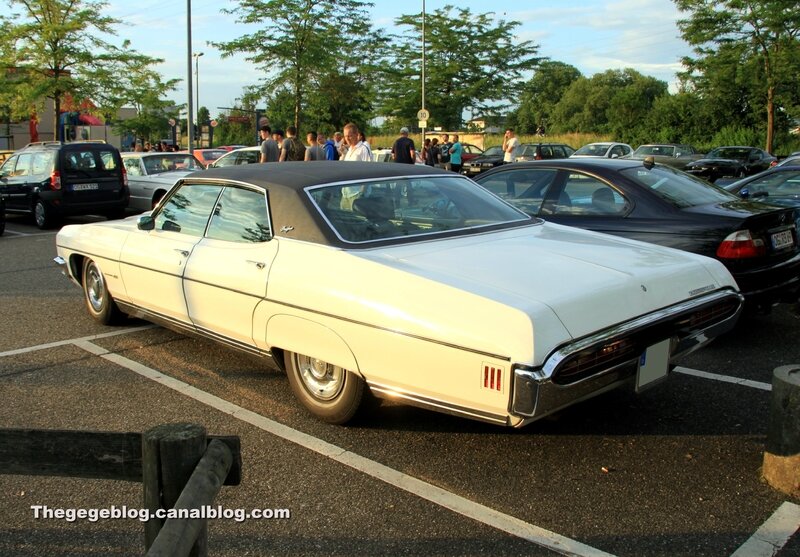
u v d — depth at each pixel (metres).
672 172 6.31
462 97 43.03
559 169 6.32
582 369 3.11
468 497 3.31
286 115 30.31
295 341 3.91
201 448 1.86
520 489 3.37
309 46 27.67
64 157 13.18
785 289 5.52
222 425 4.14
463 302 3.20
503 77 44.28
